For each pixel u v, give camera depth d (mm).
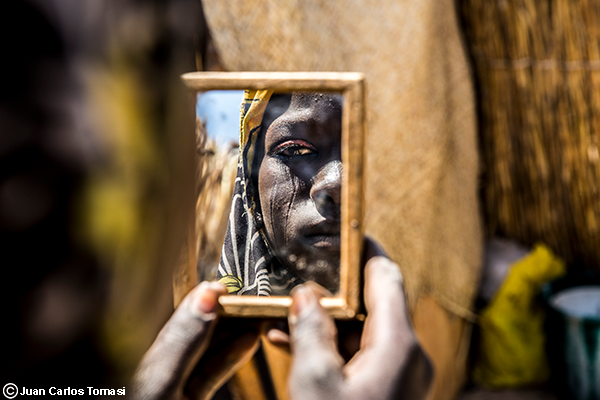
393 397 569
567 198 2131
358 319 708
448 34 1821
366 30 1456
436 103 1710
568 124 2062
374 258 696
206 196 629
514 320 1971
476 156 2031
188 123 434
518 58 2033
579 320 1782
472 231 1989
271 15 1208
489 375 2047
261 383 1310
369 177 1489
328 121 663
